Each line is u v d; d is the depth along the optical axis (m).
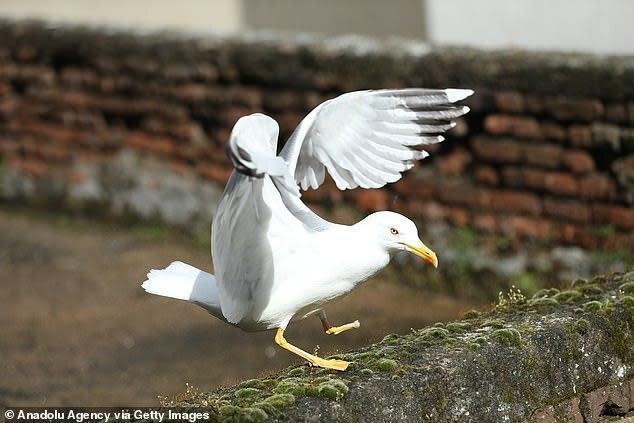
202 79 13.90
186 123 14.15
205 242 13.63
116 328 11.10
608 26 12.80
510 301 6.75
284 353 10.19
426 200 11.96
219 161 13.84
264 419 5.14
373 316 10.88
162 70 14.27
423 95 6.53
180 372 9.80
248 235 5.55
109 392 9.31
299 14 17.44
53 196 15.50
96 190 15.05
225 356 10.20
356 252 5.86
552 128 11.06
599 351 6.19
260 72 13.24
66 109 15.34
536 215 11.22
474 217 11.62
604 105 10.70
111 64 14.82
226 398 5.52
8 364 10.10
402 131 6.58
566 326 6.09
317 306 5.99
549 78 10.98
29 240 14.20
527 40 13.48
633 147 10.55
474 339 5.89
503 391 5.76
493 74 11.33
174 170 14.27
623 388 6.28
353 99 6.50
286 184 5.01
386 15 15.78
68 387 9.48
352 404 5.31
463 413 5.61
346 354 6.02
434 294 11.48
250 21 18.45
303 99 12.91
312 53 12.73
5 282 12.65
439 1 14.25
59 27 15.36
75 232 14.54
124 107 14.76
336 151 6.70
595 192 10.84
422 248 5.88
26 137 15.81
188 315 11.46
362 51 12.29
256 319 5.89
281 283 5.79
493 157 11.48
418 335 6.16
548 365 5.96
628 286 6.66
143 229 14.44
